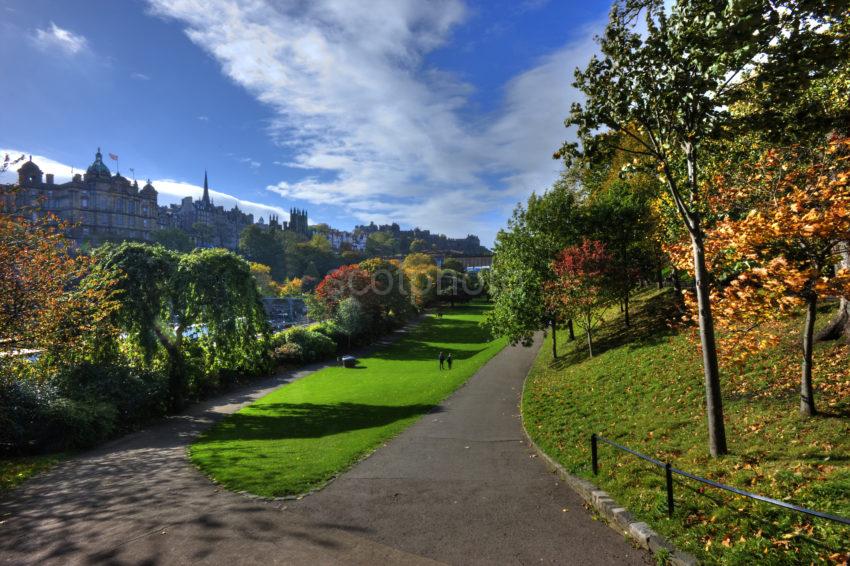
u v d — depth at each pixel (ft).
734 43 19.60
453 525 22.91
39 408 48.57
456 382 84.23
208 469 34.37
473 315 258.78
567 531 22.08
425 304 299.38
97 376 61.62
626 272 81.15
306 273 510.58
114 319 68.13
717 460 26.05
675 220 51.37
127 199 635.25
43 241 45.21
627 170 28.73
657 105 25.12
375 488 29.01
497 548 20.34
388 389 84.74
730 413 33.32
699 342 34.50
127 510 25.17
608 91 26.37
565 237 91.30
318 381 101.24
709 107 22.71
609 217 87.20
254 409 73.46
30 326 45.96
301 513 24.40
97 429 52.65
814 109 23.36
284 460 36.81
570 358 81.05
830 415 27.73
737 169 31.07
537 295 86.69
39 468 39.52
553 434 41.09
